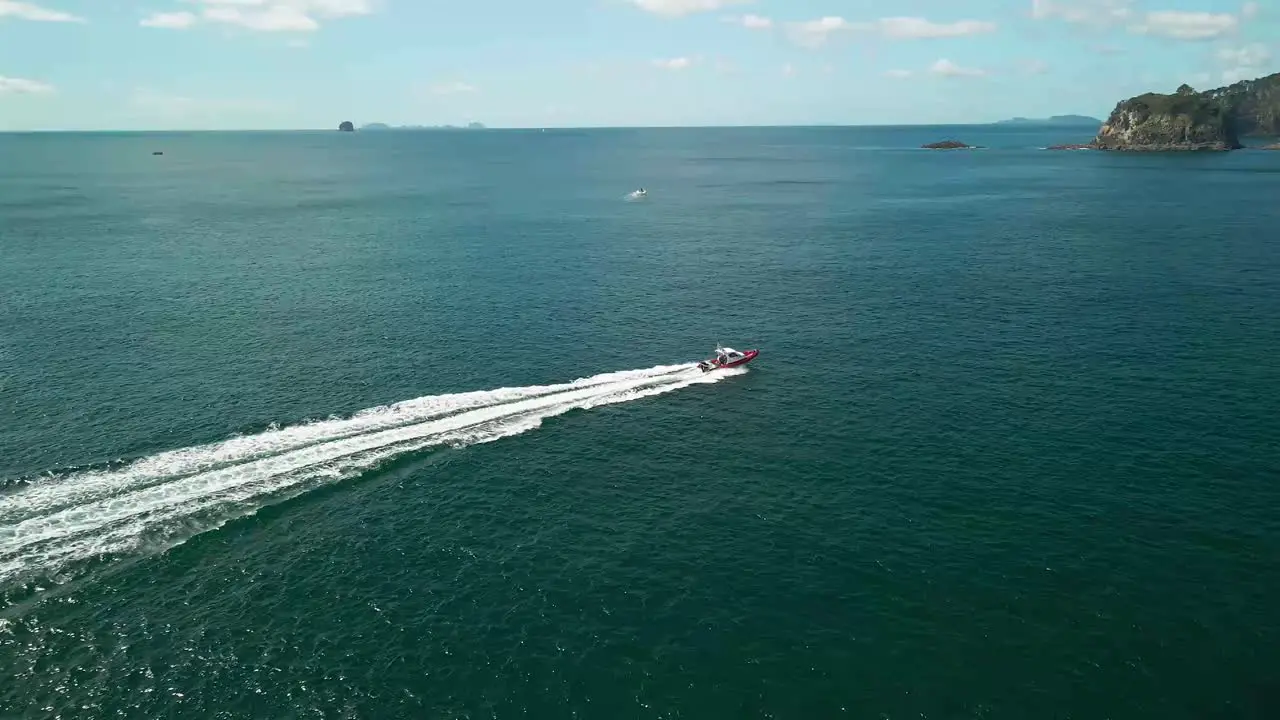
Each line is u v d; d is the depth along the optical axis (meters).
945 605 39.03
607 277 105.50
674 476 51.50
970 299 92.12
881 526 45.50
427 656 35.78
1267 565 41.47
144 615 37.84
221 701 33.22
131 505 46.00
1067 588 40.03
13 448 52.91
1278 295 90.06
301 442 54.25
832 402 62.91
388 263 114.69
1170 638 36.69
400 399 62.62
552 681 34.50
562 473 51.72
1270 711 32.81
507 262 115.38
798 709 33.19
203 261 115.38
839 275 106.12
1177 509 46.62
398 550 43.25
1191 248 119.06
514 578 41.09
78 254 119.75
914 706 33.34
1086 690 34.00
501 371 69.25
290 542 43.69
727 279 104.25
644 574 41.50
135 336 77.88
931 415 60.09
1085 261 111.81
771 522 46.12
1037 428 57.44
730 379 67.94
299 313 86.88
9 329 79.50
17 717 32.19
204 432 55.84
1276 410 59.34
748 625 37.78
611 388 65.44
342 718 32.50
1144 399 62.03
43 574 40.06
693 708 33.22
